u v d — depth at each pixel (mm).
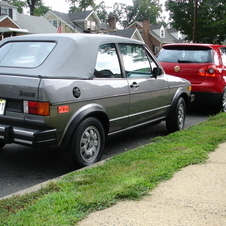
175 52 8867
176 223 2693
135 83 5410
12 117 4148
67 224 2654
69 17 48750
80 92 4348
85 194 3270
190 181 3605
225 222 2715
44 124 3969
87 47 4672
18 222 2691
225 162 4262
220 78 8445
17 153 5484
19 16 39719
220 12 30047
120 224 2678
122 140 6438
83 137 4469
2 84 4180
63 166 4895
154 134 6930
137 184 3457
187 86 7090
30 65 4453
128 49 5496
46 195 3271
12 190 3998
